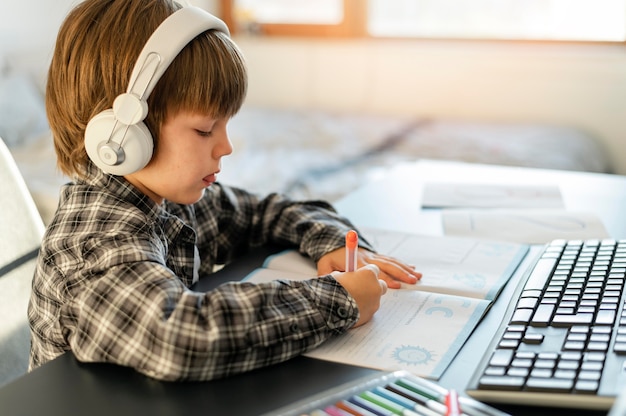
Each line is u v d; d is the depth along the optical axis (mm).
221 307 642
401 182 1317
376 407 539
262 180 2145
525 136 2510
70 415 566
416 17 2957
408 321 728
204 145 753
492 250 939
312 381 614
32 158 2311
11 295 985
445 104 2893
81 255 719
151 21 727
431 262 904
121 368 643
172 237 857
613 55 2580
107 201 762
